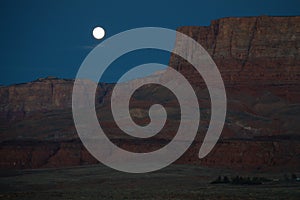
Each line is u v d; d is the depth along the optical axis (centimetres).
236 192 13088
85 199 12112
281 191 13138
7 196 12950
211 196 12275
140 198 12094
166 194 12756
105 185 16162
